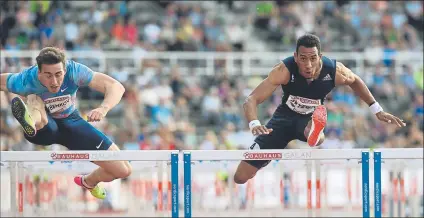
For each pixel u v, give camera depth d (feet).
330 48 191.31
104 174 76.95
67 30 180.24
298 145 156.25
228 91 172.24
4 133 142.10
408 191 120.88
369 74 178.09
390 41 198.49
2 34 177.78
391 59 180.14
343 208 130.21
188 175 69.41
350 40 199.72
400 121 75.05
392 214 116.16
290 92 74.84
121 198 132.57
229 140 157.48
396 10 209.67
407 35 201.26
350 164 94.53
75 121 75.56
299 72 72.74
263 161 78.59
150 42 185.47
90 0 192.85
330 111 164.35
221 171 121.29
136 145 150.10
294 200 126.52
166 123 159.94
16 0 182.91
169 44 184.65
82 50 175.01
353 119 165.89
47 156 68.28
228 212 123.34
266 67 185.06
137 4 197.77
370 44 197.47
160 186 93.20
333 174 132.57
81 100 165.58
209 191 128.26
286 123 77.36
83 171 109.19
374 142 163.63
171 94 168.96
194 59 182.91
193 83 173.37
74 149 76.69
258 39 198.49
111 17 189.47
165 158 69.46
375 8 208.95
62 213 120.16
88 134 75.82
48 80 69.77
